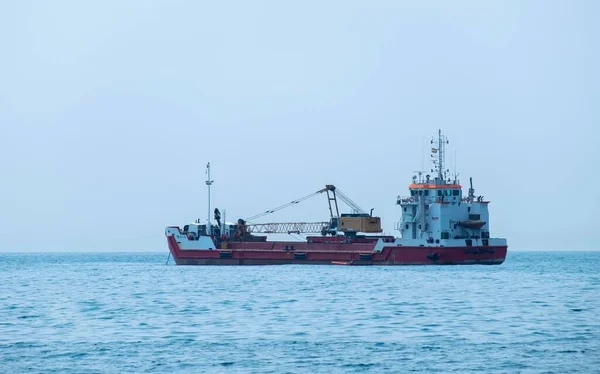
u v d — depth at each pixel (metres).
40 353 105.38
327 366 97.00
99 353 105.19
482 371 94.00
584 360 99.56
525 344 110.62
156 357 102.56
